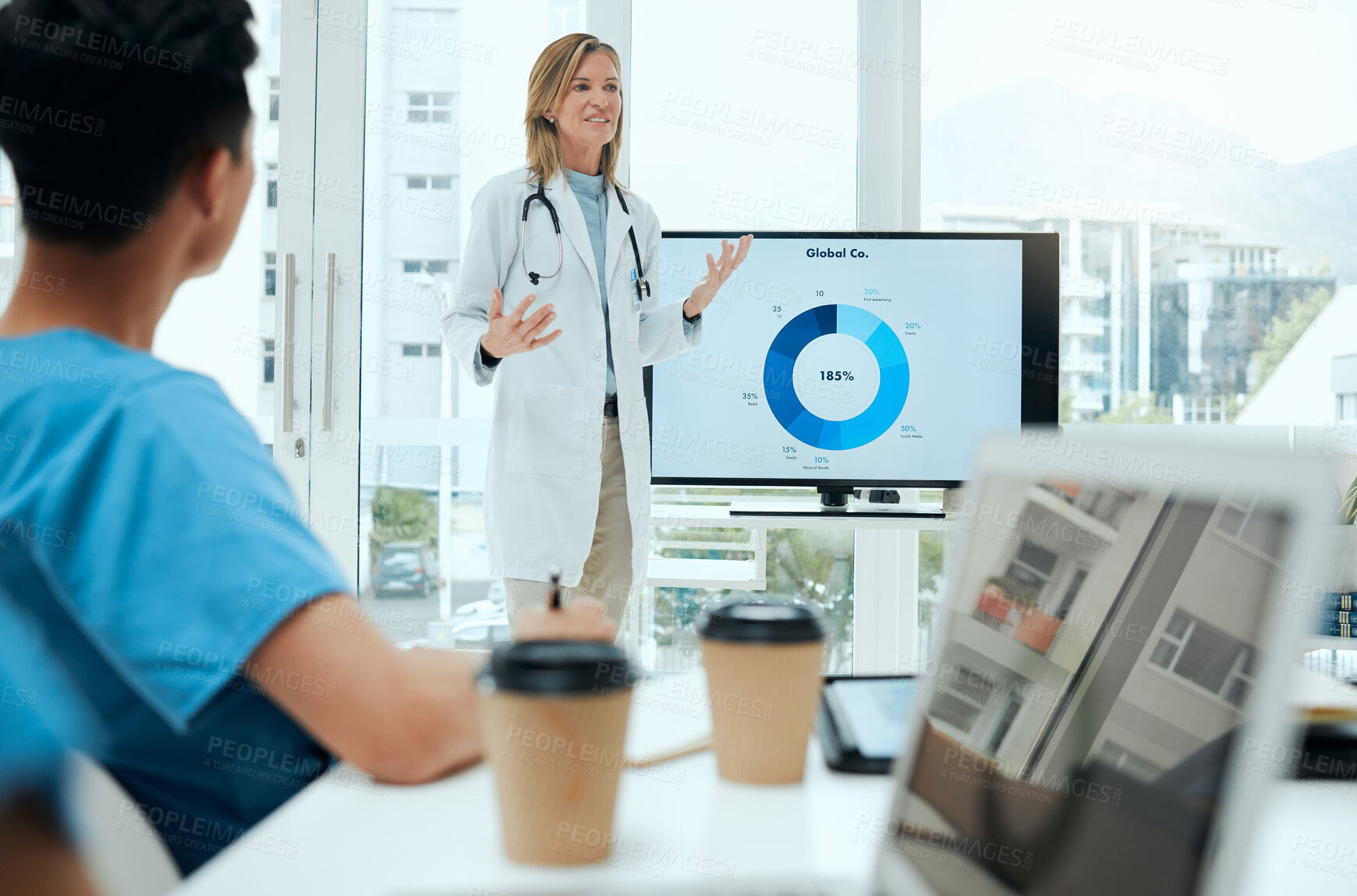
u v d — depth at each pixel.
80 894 0.44
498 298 1.89
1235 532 0.29
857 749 0.61
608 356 2.30
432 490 2.68
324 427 2.61
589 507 2.20
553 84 2.25
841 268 2.57
